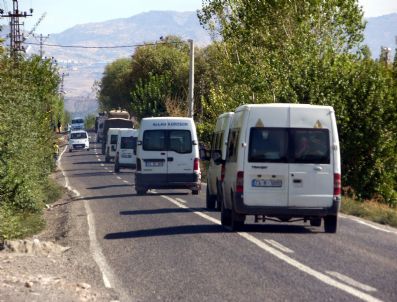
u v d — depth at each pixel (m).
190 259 24.38
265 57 65.50
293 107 30.84
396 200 57.66
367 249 26.17
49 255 26.42
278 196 30.53
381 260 23.77
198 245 27.39
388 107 56.78
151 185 54.31
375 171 57.25
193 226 33.72
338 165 30.64
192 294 19.03
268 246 26.81
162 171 54.34
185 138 54.59
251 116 30.81
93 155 150.50
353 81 56.50
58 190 60.44
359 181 57.16
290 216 30.78
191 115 96.81
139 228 33.50
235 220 31.55
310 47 60.84
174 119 54.62
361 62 59.41
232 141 33.50
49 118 64.44
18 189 41.19
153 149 54.41
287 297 18.41
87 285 20.34
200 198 52.06
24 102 42.53
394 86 60.62
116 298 18.89
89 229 33.75
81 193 60.66
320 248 26.34
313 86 56.31
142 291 19.67
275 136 30.67
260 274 21.50
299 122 30.77
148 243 28.36
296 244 27.39
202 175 80.56
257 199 30.56
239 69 66.50
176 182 54.38
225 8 75.44
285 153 30.59
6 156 39.94
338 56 58.50
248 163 30.59
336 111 55.72
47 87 71.50
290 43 61.97
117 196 55.38
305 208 30.56
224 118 42.34
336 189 30.59
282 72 58.84
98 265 23.91
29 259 25.14
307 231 31.67
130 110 189.12
